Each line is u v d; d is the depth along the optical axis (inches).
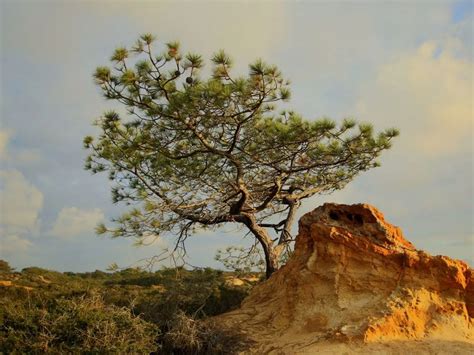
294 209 843.4
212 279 719.7
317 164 752.3
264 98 605.9
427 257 522.6
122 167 754.2
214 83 581.6
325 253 545.0
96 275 1574.8
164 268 701.3
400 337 477.4
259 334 524.4
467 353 447.5
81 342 463.5
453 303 511.8
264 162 731.4
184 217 755.4
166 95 618.2
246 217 783.1
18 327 480.7
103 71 598.5
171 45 583.5
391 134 708.7
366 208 551.2
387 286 517.7
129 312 516.1
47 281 1289.4
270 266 779.4
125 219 692.7
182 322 522.9
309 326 512.7
